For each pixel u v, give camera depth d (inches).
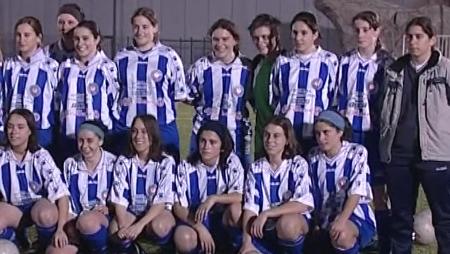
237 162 244.2
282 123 238.2
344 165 235.9
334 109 255.4
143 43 259.0
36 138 245.3
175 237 237.9
